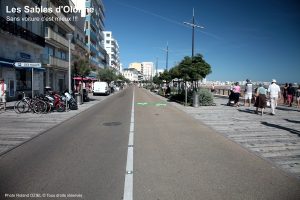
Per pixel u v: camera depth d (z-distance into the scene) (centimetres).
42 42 3441
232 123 1306
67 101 1856
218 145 853
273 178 565
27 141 906
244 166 643
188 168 625
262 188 512
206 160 689
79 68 3488
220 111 1861
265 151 784
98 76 6512
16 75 2900
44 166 636
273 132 1073
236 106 2245
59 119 1436
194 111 1867
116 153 751
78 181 541
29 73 3209
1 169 615
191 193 487
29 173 588
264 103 1612
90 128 1164
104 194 482
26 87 3139
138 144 860
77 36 5897
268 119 1446
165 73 4700
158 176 571
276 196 478
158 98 3606
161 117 1538
